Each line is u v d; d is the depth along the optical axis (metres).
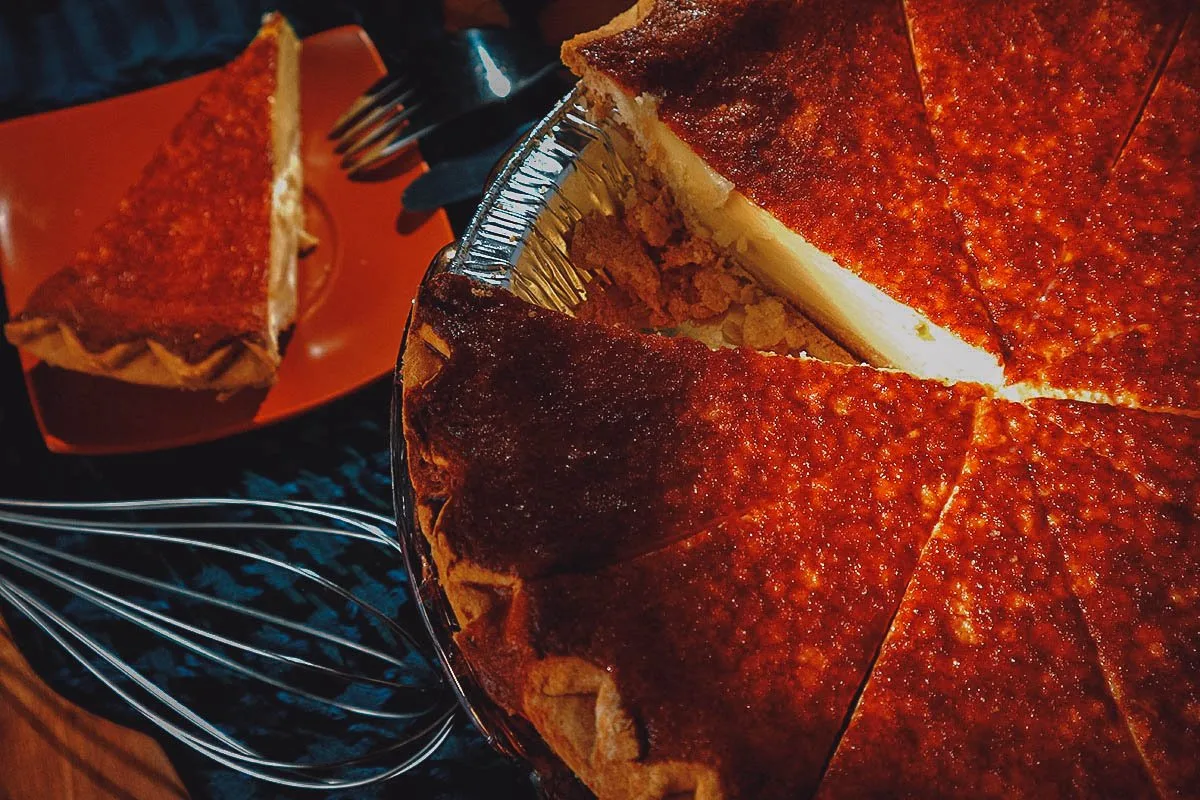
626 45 0.32
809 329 0.33
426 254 0.36
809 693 0.24
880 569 0.26
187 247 0.36
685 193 0.33
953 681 0.24
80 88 0.42
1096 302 0.29
